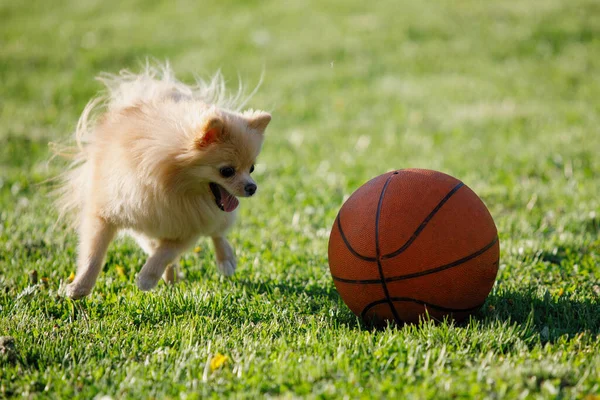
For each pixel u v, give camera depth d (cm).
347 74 1816
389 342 486
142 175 554
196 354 476
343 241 525
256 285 648
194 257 738
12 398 431
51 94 1620
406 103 1579
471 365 453
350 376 432
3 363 471
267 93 1667
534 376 426
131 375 449
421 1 2403
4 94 1631
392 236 500
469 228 504
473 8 2269
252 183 576
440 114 1484
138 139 558
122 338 514
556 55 1875
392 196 513
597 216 820
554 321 546
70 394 432
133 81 675
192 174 568
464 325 537
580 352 470
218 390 430
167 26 2286
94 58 1920
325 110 1558
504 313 555
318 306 596
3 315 555
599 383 420
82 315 561
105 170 580
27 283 633
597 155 1108
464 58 1895
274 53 1988
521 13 2188
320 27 2219
